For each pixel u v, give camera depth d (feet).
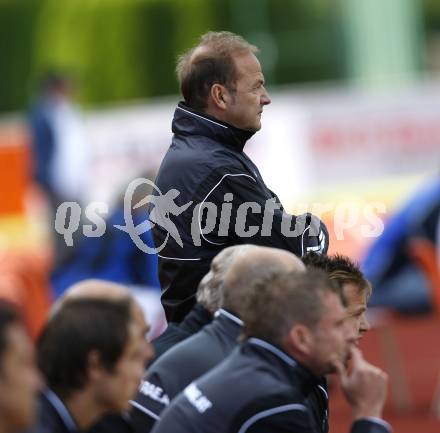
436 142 190.80
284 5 204.64
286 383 45.70
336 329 45.52
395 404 117.39
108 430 43.83
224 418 45.34
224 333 51.39
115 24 217.56
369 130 191.62
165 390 51.19
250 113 58.23
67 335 41.78
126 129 194.90
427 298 123.24
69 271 110.73
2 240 199.41
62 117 188.03
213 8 210.18
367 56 202.90
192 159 57.67
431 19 203.00
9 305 36.99
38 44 222.48
